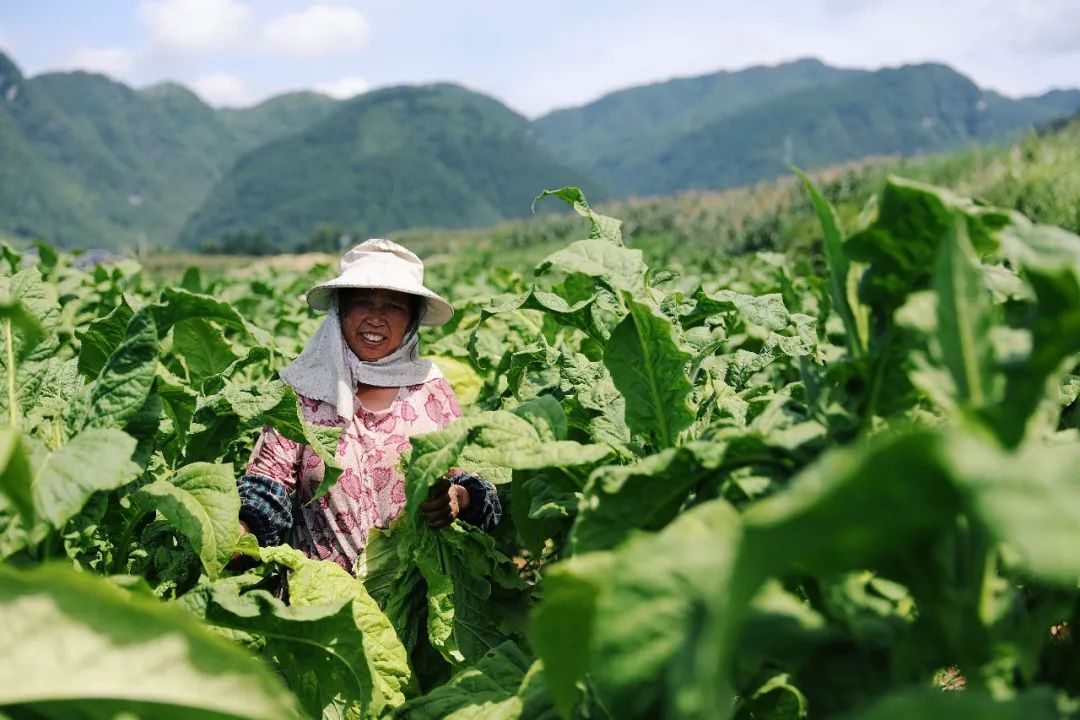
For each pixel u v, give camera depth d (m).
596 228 2.34
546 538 2.62
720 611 0.77
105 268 7.71
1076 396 2.19
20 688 1.10
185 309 1.95
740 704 1.58
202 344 3.10
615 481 1.56
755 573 0.79
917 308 1.19
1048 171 15.56
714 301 2.88
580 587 1.14
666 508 1.59
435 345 5.30
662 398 1.92
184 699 1.12
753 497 1.43
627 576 1.03
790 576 1.32
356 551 3.02
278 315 7.96
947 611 1.11
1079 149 18.28
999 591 1.21
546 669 1.20
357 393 3.11
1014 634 1.18
